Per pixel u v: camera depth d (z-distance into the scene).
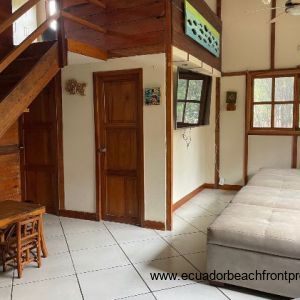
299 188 3.93
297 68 5.25
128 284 2.67
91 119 4.28
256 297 2.45
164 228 3.94
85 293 2.54
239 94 5.69
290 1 3.49
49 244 3.55
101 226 4.12
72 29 4.12
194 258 3.14
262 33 5.44
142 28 3.78
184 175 5.07
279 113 5.50
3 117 2.50
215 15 5.25
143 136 3.96
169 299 2.44
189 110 4.73
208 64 4.92
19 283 2.71
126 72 3.97
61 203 4.58
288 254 2.32
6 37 3.94
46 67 2.97
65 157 4.50
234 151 5.84
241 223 2.62
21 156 4.80
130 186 4.15
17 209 2.96
